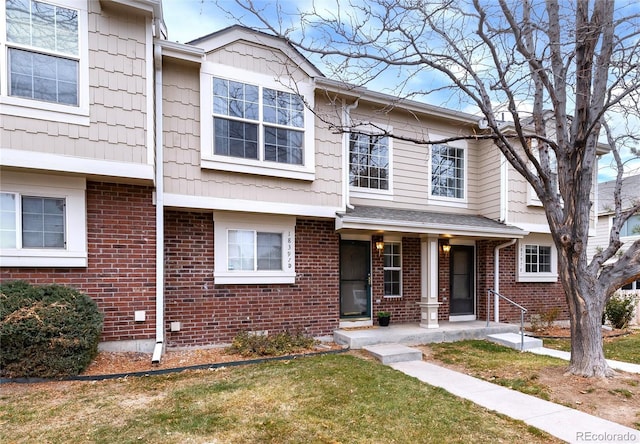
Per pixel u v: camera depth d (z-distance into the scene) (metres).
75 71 5.44
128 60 5.72
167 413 3.98
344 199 8.05
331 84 7.77
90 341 5.13
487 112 5.51
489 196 10.27
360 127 8.80
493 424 3.90
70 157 5.32
